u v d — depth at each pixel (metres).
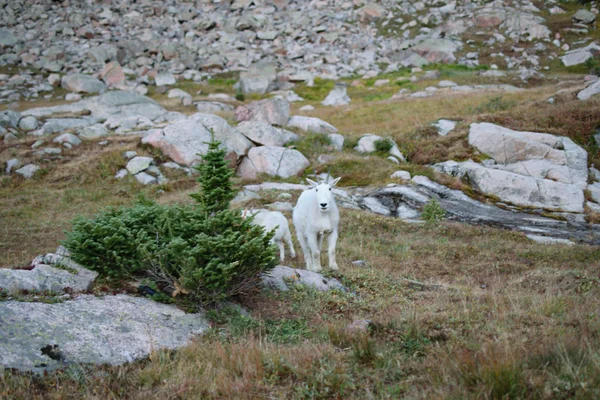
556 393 4.40
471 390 4.64
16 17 59.31
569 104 25.34
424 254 12.46
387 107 33.31
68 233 7.73
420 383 5.03
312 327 6.99
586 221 17.42
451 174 21.27
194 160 22.19
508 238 14.65
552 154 21.34
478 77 43.09
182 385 5.06
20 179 21.47
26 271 7.24
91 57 49.88
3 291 6.74
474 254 12.51
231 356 5.66
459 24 55.62
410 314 6.86
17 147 24.33
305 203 9.95
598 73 41.34
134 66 50.69
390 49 53.84
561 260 11.92
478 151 22.33
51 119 30.20
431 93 38.25
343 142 24.69
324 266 10.56
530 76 42.56
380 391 4.87
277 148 22.80
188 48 55.53
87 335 6.09
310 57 52.75
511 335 5.98
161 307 7.08
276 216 11.16
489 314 7.08
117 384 5.28
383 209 18.06
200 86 46.44
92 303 6.82
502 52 50.09
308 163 22.69
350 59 52.28
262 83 44.53
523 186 19.52
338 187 20.53
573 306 7.17
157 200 18.91
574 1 58.81
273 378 5.29
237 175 22.41
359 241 13.60
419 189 19.61
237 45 56.03
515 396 4.39
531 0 59.50
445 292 8.71
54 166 22.33
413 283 9.41
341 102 39.19
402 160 22.94
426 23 57.78
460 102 31.33
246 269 7.47
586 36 51.19
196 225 7.55
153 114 33.97
